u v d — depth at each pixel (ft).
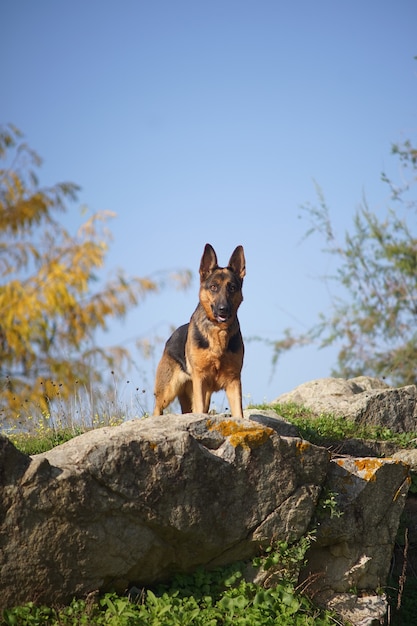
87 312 36.17
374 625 24.03
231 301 28.19
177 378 31.76
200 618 19.93
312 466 23.75
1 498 18.67
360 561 24.72
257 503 22.62
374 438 36.01
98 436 21.66
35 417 34.22
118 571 20.43
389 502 25.58
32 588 19.06
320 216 64.69
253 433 22.88
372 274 64.34
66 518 19.39
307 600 23.13
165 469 20.97
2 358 35.47
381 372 64.23
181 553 21.76
